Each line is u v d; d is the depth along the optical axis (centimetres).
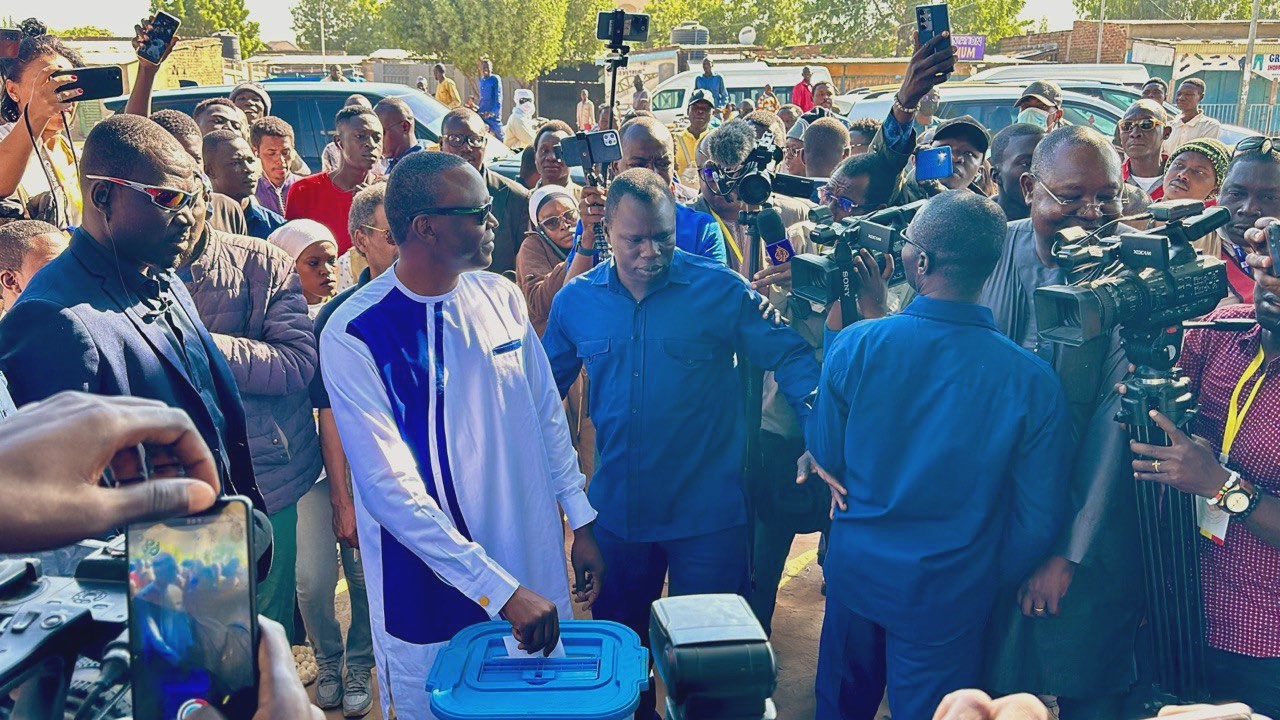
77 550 107
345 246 519
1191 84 871
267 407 297
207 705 69
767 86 1641
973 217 233
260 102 746
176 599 69
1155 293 208
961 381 235
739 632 92
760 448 341
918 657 245
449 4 3612
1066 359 253
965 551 237
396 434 223
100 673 77
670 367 284
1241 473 228
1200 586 236
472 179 226
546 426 258
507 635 196
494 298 246
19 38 367
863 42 6844
